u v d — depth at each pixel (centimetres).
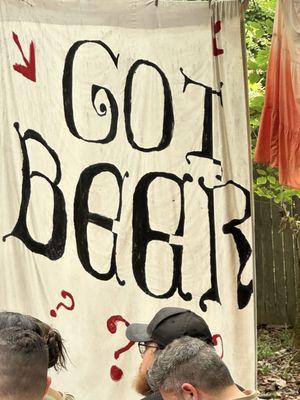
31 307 637
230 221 691
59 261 645
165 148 683
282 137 665
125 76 679
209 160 691
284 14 643
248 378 684
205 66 695
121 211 666
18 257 637
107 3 677
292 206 1294
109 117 671
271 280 1342
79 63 668
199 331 411
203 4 695
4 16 652
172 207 680
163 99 686
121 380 647
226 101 696
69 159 657
